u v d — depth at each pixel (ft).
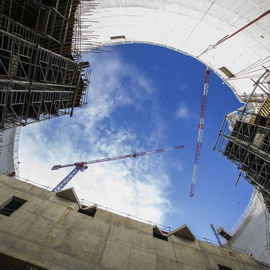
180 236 50.67
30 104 44.47
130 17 90.53
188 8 73.77
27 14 47.29
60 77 57.98
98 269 30.94
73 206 43.29
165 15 85.51
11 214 33.99
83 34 92.02
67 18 46.42
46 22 41.86
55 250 30.73
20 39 33.81
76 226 38.11
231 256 49.24
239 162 64.54
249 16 59.26
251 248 88.74
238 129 67.05
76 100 67.36
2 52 39.81
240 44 75.46
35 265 26.53
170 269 37.99
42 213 37.27
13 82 33.17
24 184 42.96
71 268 28.84
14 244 28.50
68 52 55.42
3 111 36.06
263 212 90.07
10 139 81.51
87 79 64.23
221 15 67.82
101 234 39.04
